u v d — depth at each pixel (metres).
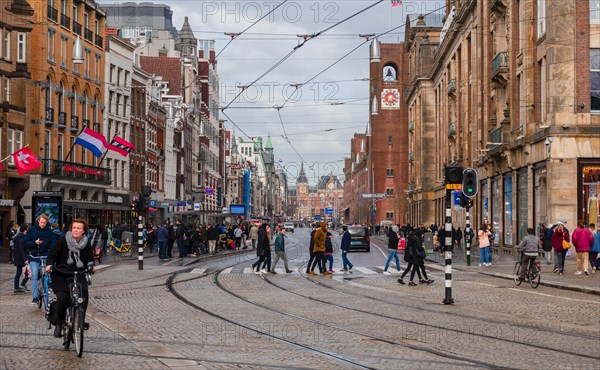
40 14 52.59
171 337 14.40
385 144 134.38
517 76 46.19
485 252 38.09
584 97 37.28
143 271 33.97
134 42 109.81
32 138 52.34
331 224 182.62
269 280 29.30
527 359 12.16
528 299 22.00
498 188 50.91
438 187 83.62
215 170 131.25
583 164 37.19
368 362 11.84
